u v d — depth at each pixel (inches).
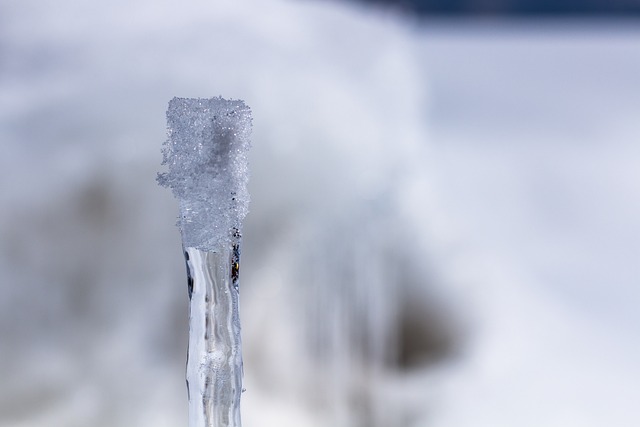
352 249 82.6
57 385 65.5
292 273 77.9
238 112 33.2
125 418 64.9
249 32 88.3
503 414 76.4
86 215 71.0
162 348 69.4
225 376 33.8
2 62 80.0
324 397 73.5
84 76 77.9
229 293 33.6
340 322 79.8
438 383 80.1
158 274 71.2
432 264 93.2
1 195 69.6
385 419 74.4
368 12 109.0
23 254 68.8
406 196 94.0
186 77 78.5
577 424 75.7
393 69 99.6
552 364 86.4
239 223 33.4
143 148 73.5
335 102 86.3
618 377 85.4
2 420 63.6
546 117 257.4
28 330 67.0
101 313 69.1
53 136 73.5
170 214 72.3
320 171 81.1
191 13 88.7
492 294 97.1
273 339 74.8
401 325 87.4
